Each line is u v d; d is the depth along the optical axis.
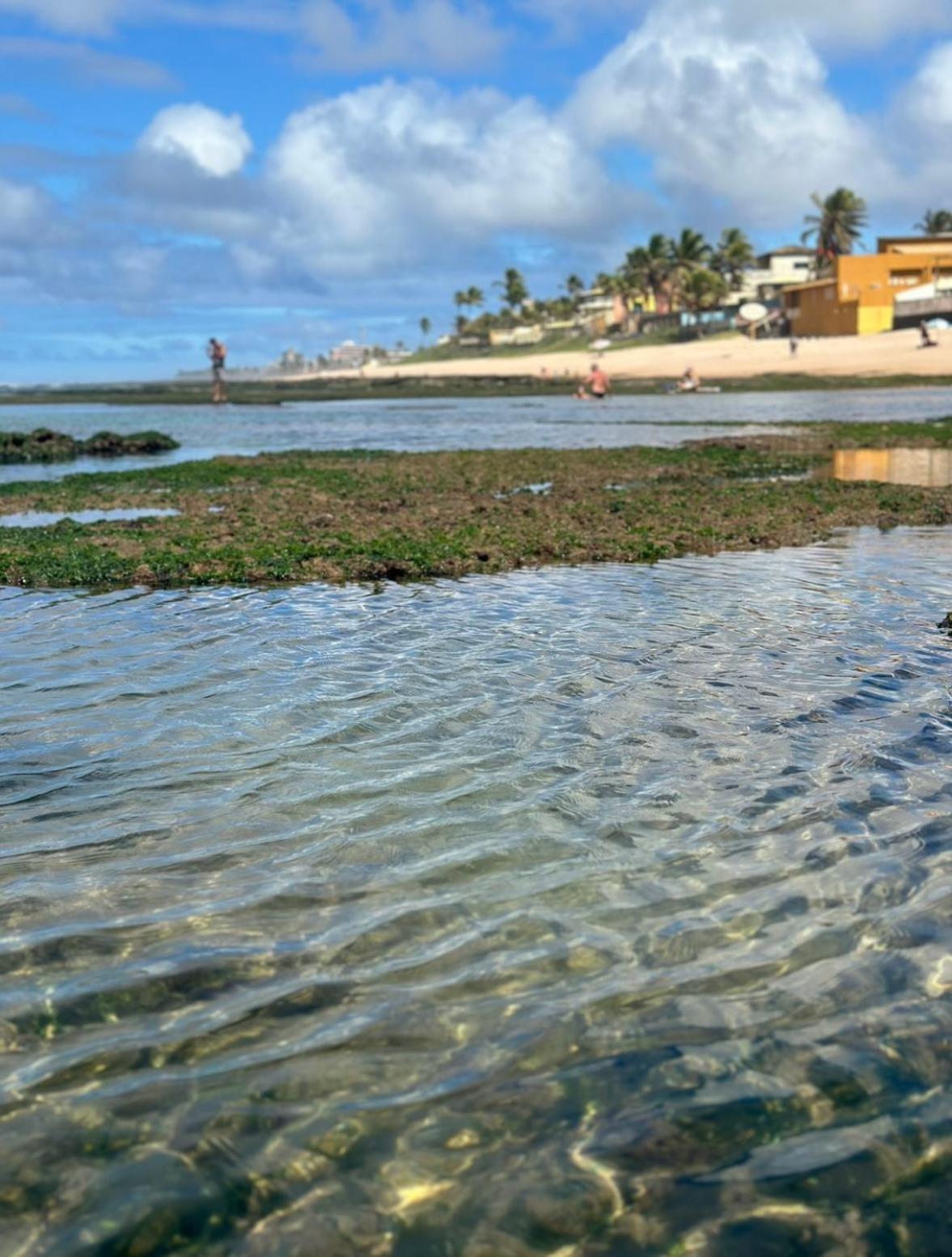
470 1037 1.58
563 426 16.70
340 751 2.70
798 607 4.22
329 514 6.95
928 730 2.77
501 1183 1.31
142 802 2.40
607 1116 1.42
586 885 2.02
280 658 3.55
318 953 1.80
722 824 2.26
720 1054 1.54
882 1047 1.54
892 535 6.07
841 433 13.09
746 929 1.86
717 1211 1.26
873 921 1.87
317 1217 1.26
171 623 4.08
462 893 2.00
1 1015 1.64
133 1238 1.23
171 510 7.55
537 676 3.30
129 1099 1.46
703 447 11.82
